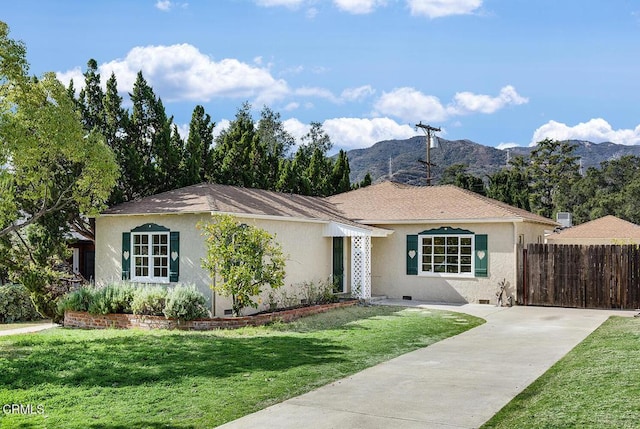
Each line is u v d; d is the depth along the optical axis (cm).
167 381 980
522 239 2303
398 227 2419
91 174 1675
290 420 776
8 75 1509
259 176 2984
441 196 2553
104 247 2077
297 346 1300
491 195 4469
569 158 7906
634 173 6662
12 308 2073
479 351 1259
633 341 1251
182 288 1688
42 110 1533
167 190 2352
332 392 915
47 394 905
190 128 2484
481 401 859
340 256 2384
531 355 1209
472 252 2264
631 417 714
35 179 1606
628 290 2027
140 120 2362
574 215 6506
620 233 3081
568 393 852
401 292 2398
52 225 1898
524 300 2175
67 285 2073
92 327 1759
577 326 1623
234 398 877
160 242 1961
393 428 742
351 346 1309
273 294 1962
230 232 1692
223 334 1485
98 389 934
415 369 1080
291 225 2091
